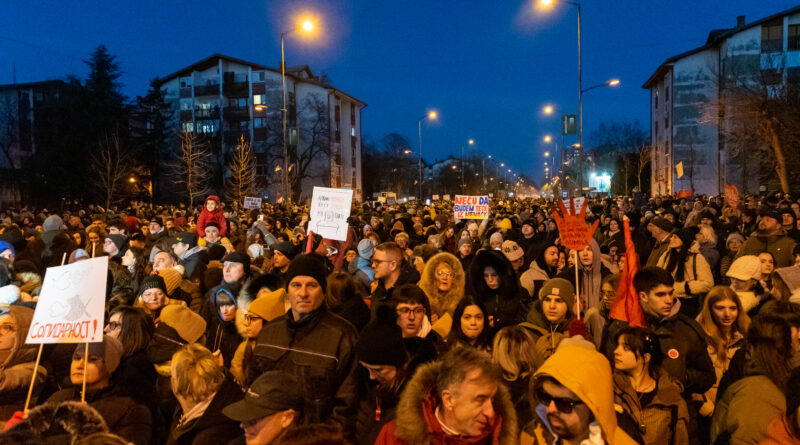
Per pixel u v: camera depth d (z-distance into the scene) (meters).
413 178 117.38
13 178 48.38
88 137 49.19
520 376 4.05
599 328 4.97
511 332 4.12
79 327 3.54
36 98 55.81
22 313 4.39
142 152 55.72
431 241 10.66
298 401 3.15
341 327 3.94
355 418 3.69
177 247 9.34
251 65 69.38
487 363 2.60
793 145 37.34
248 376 4.16
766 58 51.72
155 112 58.38
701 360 4.32
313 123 71.88
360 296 5.34
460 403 2.53
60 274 3.69
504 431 2.62
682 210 22.38
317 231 6.67
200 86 70.50
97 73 51.38
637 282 4.52
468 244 9.42
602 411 2.59
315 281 3.96
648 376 3.75
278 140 67.69
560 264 8.25
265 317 4.73
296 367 3.83
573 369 2.64
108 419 3.65
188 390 3.62
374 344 3.35
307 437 2.45
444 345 4.71
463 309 4.71
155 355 4.38
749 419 3.10
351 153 86.00
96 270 3.59
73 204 43.25
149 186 58.75
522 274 8.05
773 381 3.37
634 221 12.01
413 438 2.61
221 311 5.39
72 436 2.59
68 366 4.72
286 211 27.11
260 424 3.05
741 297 5.82
